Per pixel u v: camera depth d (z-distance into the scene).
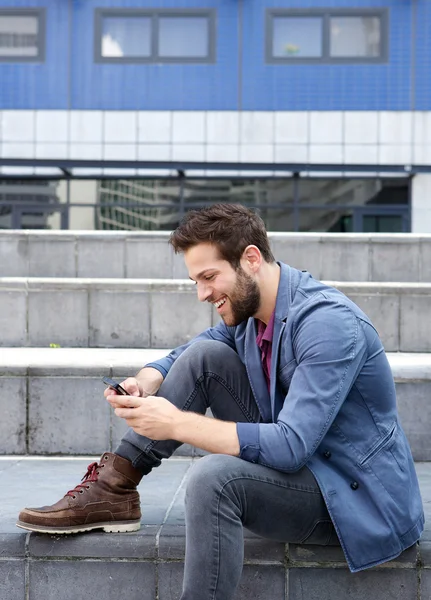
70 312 4.61
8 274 5.82
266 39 13.04
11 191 13.37
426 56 12.89
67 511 1.89
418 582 1.84
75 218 13.38
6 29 13.15
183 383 1.91
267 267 1.78
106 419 3.13
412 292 4.50
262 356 1.86
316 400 1.65
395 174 13.16
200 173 13.32
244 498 1.65
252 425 1.67
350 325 1.70
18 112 13.06
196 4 13.09
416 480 1.83
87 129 13.09
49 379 3.13
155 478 2.61
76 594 1.91
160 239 5.79
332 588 1.86
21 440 3.14
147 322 4.58
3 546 1.92
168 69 13.12
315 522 1.73
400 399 3.06
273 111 13.02
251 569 1.88
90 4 13.13
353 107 12.94
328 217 13.28
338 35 13.02
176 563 1.89
